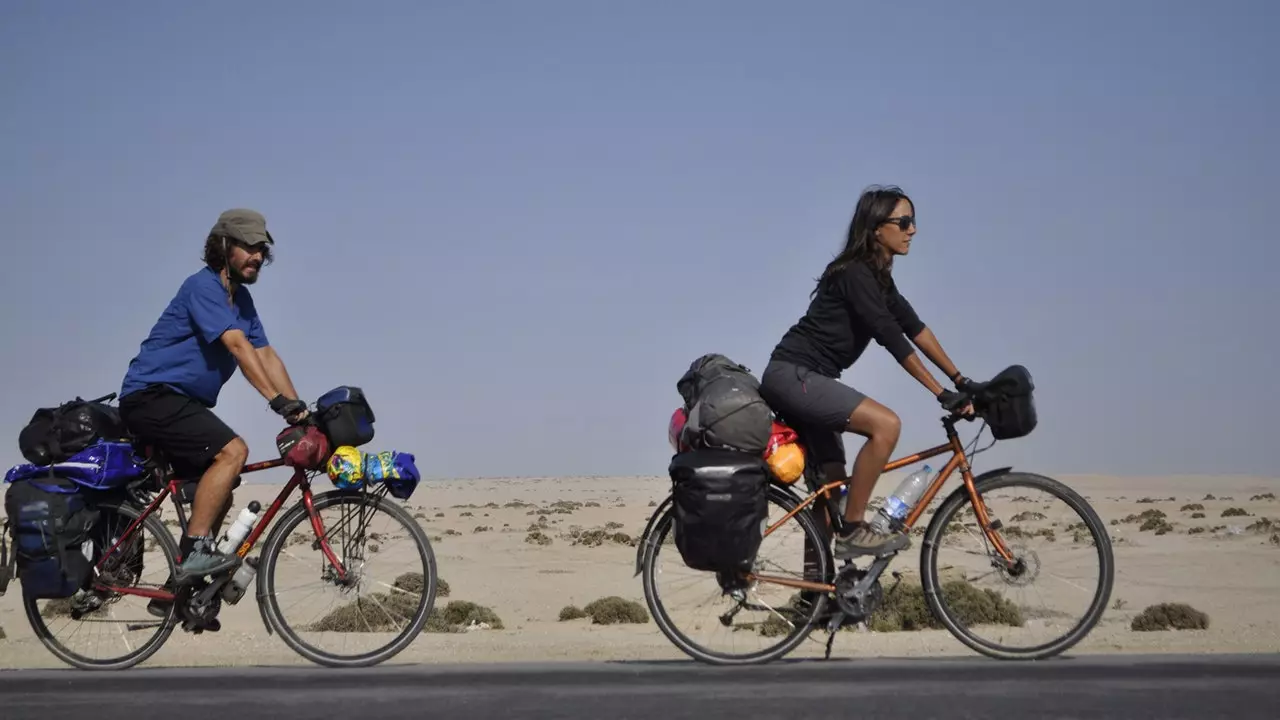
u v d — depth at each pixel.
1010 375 6.11
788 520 6.28
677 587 6.39
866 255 6.21
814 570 6.29
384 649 6.53
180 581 6.39
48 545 6.40
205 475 6.52
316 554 6.65
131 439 6.73
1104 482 121.19
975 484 6.32
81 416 6.52
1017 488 6.34
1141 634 17.05
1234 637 15.95
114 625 6.65
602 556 44.66
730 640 6.30
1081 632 6.16
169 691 5.03
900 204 6.17
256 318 6.79
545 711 4.42
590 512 84.12
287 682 5.29
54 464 6.45
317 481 6.81
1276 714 4.28
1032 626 6.25
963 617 6.29
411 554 6.68
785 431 6.21
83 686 5.20
